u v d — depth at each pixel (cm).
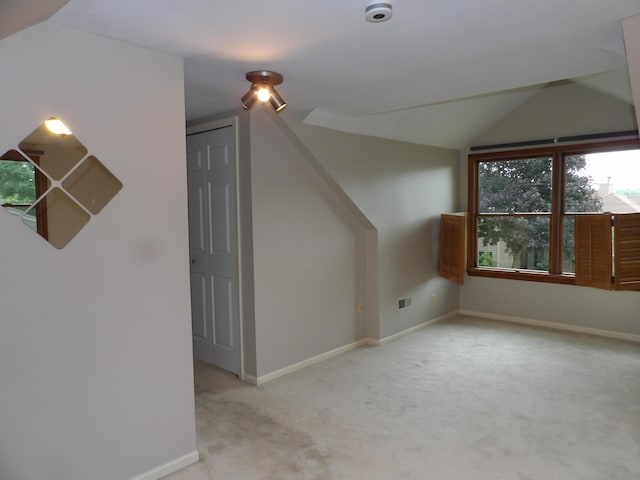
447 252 498
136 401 219
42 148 187
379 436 266
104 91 203
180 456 236
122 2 164
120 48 206
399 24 188
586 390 327
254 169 335
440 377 355
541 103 479
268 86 255
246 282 346
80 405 201
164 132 225
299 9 171
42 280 188
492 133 516
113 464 212
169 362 231
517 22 187
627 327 442
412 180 471
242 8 170
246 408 304
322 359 397
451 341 447
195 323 403
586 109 450
